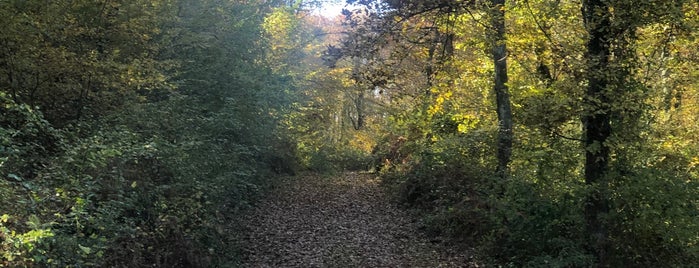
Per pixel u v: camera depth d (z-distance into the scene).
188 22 13.23
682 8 7.61
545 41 9.23
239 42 16.14
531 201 8.76
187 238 7.84
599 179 8.05
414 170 15.80
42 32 7.84
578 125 9.42
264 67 18.50
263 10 22.03
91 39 8.72
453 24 12.77
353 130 35.84
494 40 10.19
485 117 13.67
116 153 6.84
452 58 13.98
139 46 9.73
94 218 5.91
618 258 7.90
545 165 9.16
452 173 12.83
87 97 8.73
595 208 8.12
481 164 12.53
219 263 8.41
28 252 4.84
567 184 8.84
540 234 8.60
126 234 6.66
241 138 15.05
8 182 5.46
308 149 28.12
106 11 8.63
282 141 22.38
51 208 5.80
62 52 7.69
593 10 7.95
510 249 9.02
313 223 13.45
